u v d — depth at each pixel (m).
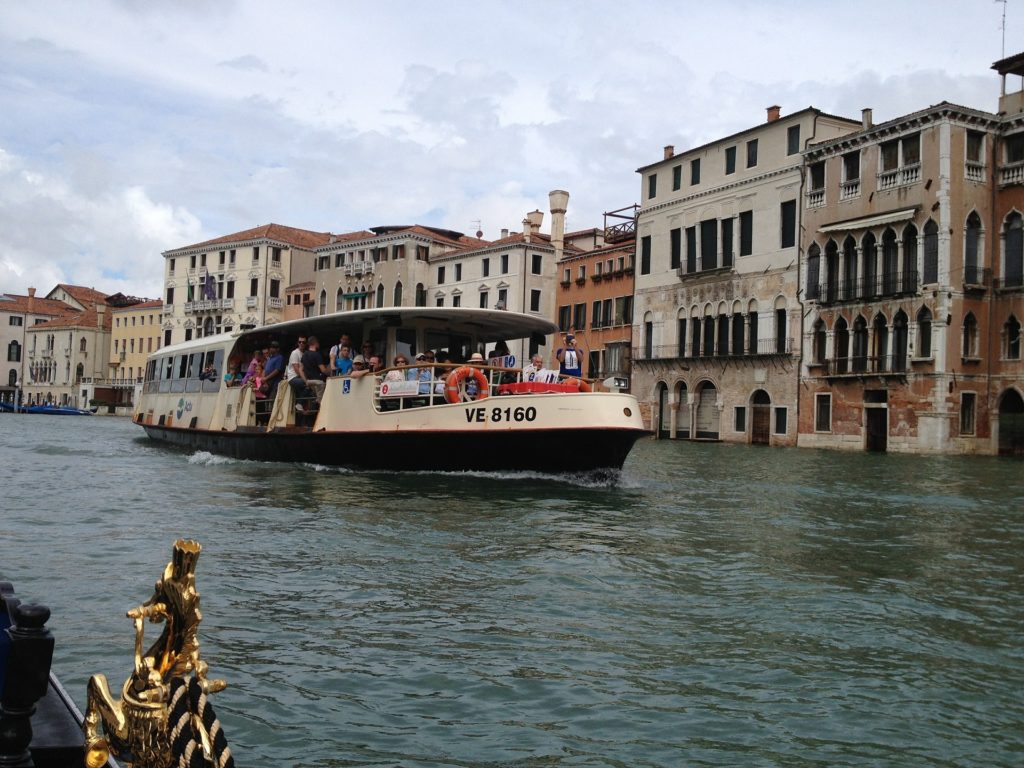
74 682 5.43
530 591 8.06
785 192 45.78
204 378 25.70
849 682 5.77
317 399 20.64
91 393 104.94
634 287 55.66
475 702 5.31
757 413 47.62
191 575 2.21
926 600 8.08
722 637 6.75
